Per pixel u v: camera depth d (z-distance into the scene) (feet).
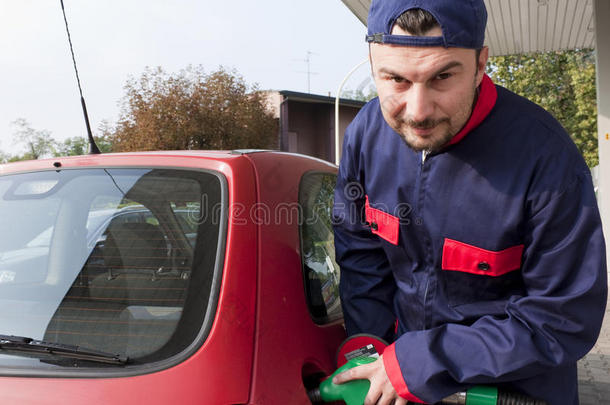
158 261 4.22
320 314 5.04
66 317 4.10
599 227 3.69
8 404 3.56
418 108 3.36
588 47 36.58
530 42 35.19
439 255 4.18
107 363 3.74
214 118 95.04
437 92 3.37
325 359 4.66
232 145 97.09
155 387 3.59
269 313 4.20
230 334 3.84
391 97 3.47
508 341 3.68
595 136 68.90
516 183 3.80
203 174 4.68
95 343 3.92
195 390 3.58
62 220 4.70
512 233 3.89
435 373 3.73
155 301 4.04
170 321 3.92
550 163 3.75
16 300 4.28
